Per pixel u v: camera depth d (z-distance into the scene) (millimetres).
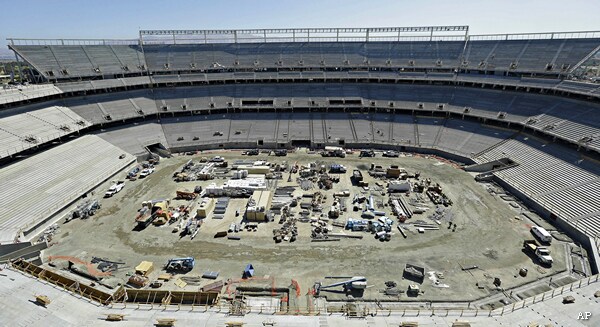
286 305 32625
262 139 80750
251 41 105750
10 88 69500
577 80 70812
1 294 30609
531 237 43281
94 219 48500
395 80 92625
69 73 80562
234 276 36625
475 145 72312
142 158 72312
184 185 60250
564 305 29875
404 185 56969
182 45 101812
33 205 49062
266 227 46281
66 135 69250
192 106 86875
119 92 85625
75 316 28750
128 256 40125
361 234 44375
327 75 94312
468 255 39906
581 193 48594
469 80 84938
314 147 80438
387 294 34000
